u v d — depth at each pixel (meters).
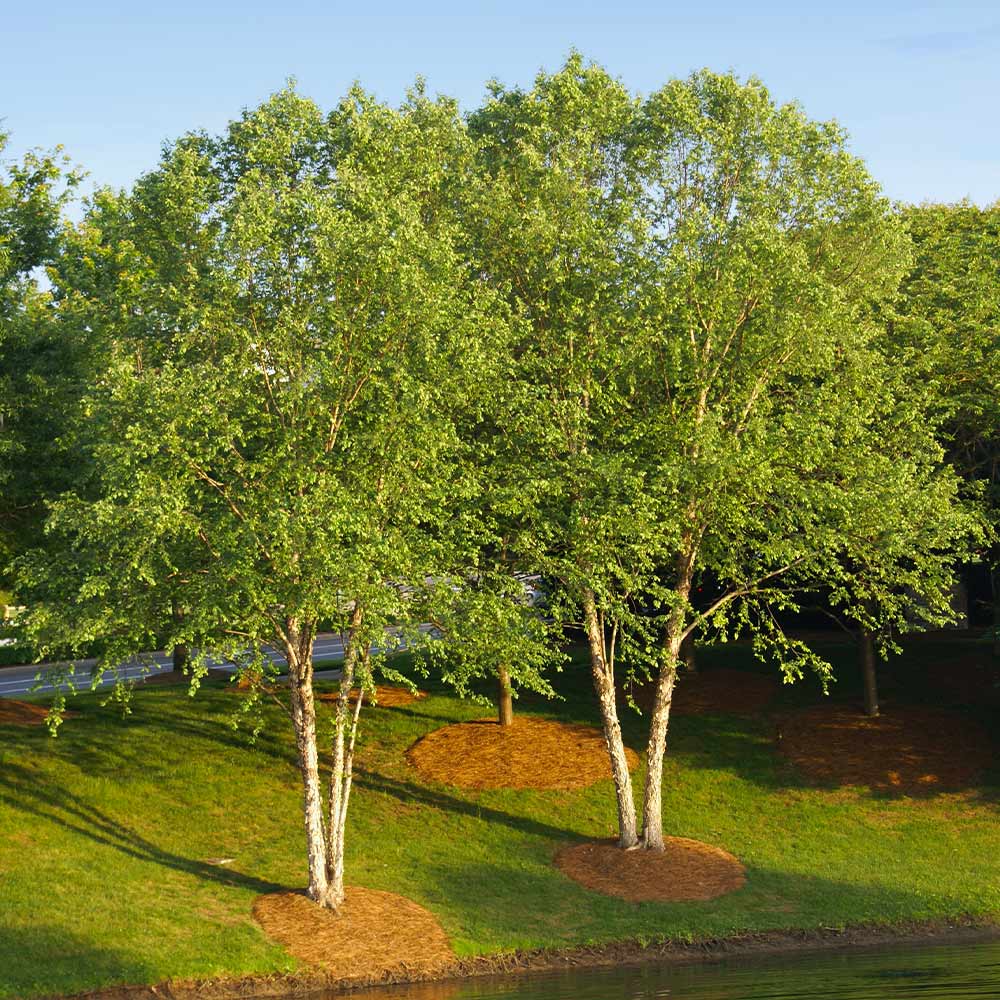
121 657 18.23
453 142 21.64
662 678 23.27
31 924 17.75
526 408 21.30
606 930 20.05
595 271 21.42
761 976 17.66
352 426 19.23
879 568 23.95
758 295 21.98
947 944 19.67
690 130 22.14
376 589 17.42
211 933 18.31
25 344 22.42
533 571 22.23
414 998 16.83
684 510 22.36
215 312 18.47
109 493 17.53
